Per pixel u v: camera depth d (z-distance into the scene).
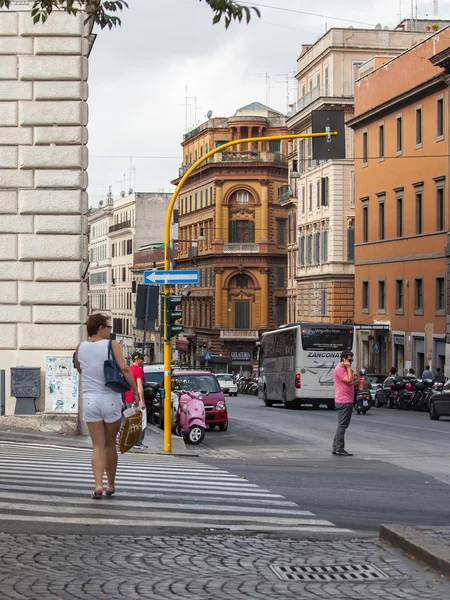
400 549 10.02
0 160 24.36
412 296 63.50
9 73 24.39
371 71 70.56
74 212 24.44
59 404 24.31
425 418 42.22
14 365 24.44
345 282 80.62
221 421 32.78
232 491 14.74
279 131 112.88
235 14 12.32
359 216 73.50
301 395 49.94
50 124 24.41
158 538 10.34
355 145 74.19
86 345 12.47
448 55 54.91
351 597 7.97
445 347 58.47
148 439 26.89
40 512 11.74
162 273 23.56
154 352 133.00
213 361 108.94
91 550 9.59
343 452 23.64
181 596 7.89
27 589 7.93
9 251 24.39
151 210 143.62
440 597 7.97
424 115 61.66
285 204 97.00
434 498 14.72
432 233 60.12
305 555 9.70
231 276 110.62
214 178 111.31
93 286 175.12
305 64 89.06
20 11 24.45
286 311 110.00
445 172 58.56
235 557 9.52
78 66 24.45
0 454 18.95
